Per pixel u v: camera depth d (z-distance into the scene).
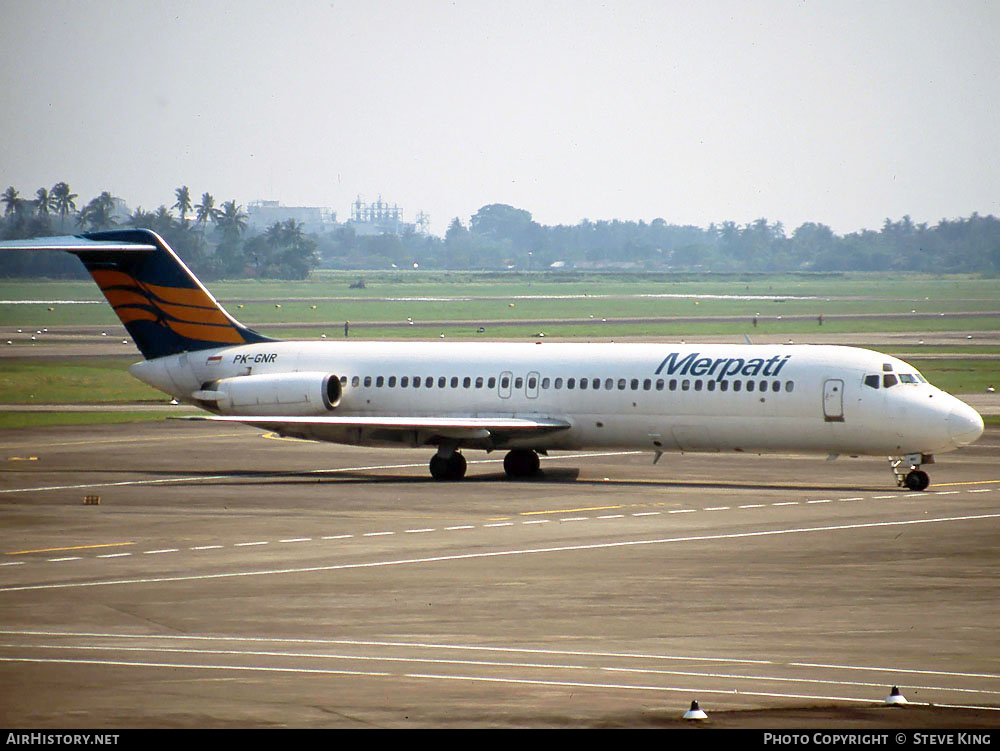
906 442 188.62
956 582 125.50
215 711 80.25
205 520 164.50
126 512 171.00
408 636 103.88
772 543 146.88
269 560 137.50
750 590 121.81
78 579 127.56
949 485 197.50
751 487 195.38
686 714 78.94
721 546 144.88
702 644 101.00
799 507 173.88
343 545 146.38
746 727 76.56
